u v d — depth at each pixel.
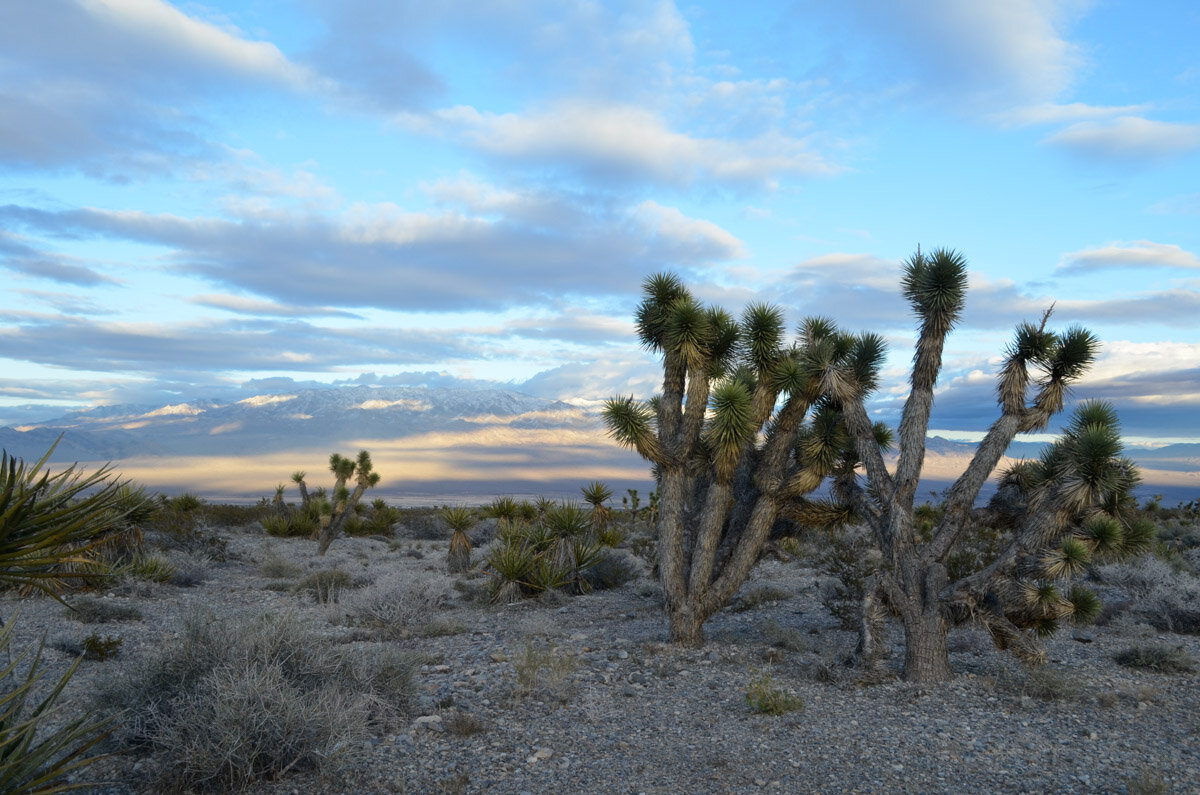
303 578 17.62
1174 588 12.34
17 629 10.44
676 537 10.65
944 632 8.51
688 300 10.70
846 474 10.02
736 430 10.05
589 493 24.78
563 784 5.48
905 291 9.05
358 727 5.77
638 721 7.03
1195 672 8.81
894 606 8.66
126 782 5.05
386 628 12.12
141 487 16.14
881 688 8.12
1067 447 8.35
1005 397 8.80
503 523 22.45
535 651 9.30
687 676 8.70
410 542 33.06
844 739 6.52
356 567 21.16
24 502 2.58
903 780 5.59
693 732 6.72
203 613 6.52
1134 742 6.41
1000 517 9.17
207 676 5.55
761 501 10.36
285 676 6.21
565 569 17.28
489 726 6.73
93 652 8.79
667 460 10.62
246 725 5.16
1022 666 8.69
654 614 14.10
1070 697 7.70
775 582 17.42
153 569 16.00
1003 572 8.35
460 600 16.77
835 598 13.75
